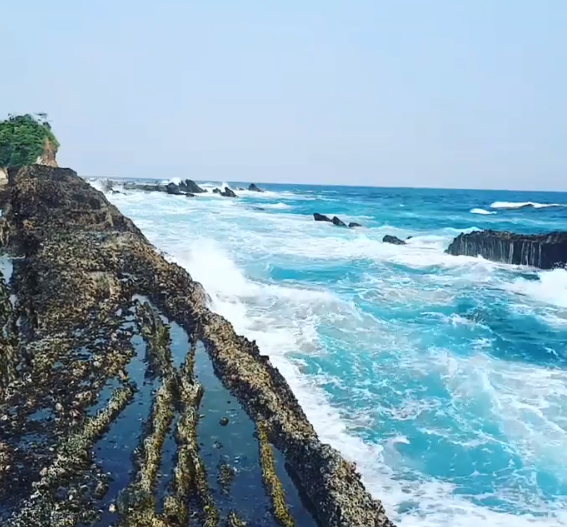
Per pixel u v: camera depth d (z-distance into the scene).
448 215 89.12
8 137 61.47
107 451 13.99
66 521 11.38
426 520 12.63
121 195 86.44
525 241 43.16
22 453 13.69
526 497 13.71
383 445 15.79
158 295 26.11
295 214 76.44
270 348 22.53
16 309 23.00
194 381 17.45
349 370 20.72
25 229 34.06
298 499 12.88
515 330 26.52
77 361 18.70
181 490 12.46
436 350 23.14
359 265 40.53
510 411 17.92
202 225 55.12
